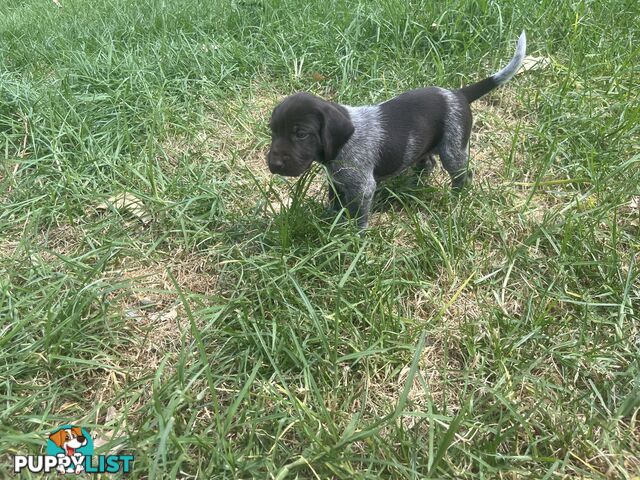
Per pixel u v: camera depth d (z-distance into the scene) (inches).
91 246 30.1
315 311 25.4
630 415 21.9
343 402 22.9
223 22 52.2
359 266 27.8
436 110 31.2
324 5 51.5
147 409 22.4
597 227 29.5
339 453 19.9
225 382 23.8
